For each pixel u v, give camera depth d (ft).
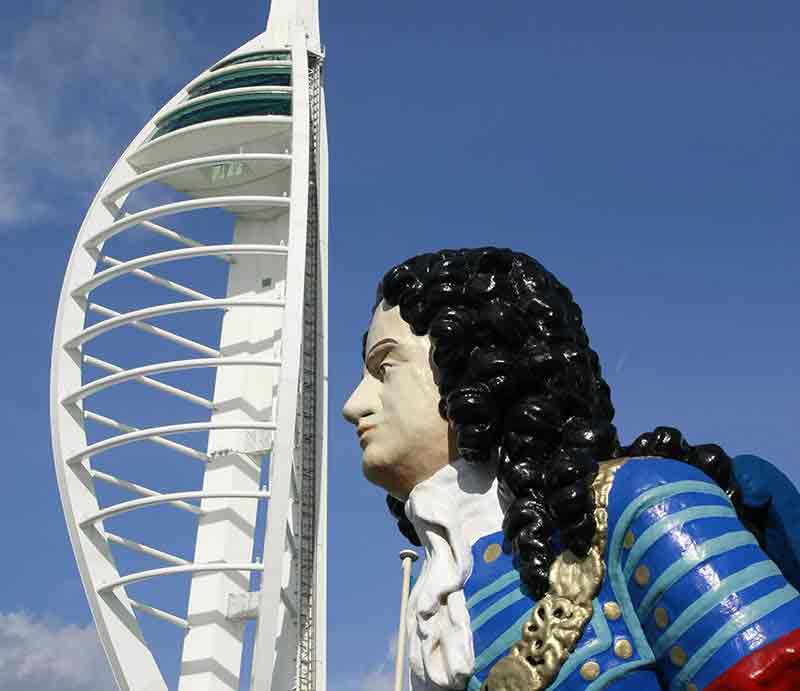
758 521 17.48
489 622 17.43
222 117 205.77
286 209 207.00
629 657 16.19
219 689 172.96
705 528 15.96
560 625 16.51
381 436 19.60
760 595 15.33
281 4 217.97
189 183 207.72
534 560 17.07
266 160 192.03
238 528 183.83
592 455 17.51
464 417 18.35
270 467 155.94
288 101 204.33
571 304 20.20
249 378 194.18
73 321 188.65
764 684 14.73
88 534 174.40
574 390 18.30
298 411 192.65
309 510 187.42
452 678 17.48
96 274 190.90
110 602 170.81
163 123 210.79
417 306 19.71
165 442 184.85
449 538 18.61
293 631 178.19
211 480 186.70
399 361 19.79
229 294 201.77
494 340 18.76
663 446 17.95
